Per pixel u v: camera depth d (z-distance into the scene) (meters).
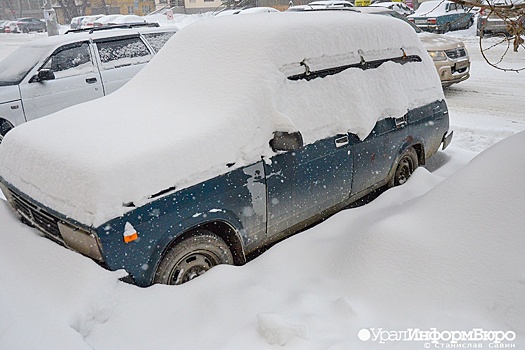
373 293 2.90
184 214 3.09
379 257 3.03
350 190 4.30
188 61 4.14
